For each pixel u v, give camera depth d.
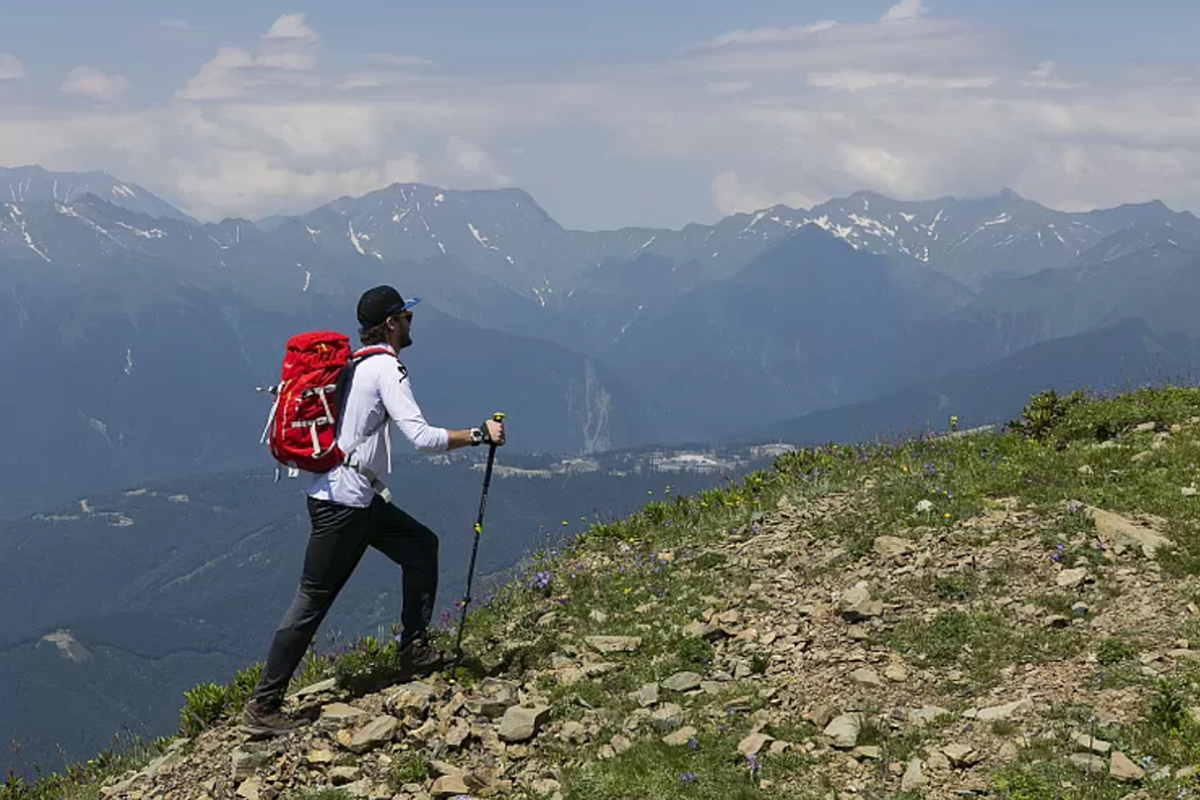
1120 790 6.41
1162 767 6.55
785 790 6.90
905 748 7.22
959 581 9.90
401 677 9.43
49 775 10.23
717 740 7.60
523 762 7.82
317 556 8.63
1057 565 9.92
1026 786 6.54
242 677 10.16
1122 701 7.42
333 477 8.49
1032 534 10.69
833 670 8.58
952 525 11.33
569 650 9.66
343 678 9.62
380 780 7.79
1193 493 11.14
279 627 8.63
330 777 7.88
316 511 8.55
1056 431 14.63
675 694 8.52
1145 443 13.28
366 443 8.59
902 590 9.91
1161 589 9.16
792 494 13.66
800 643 9.15
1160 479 11.75
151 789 8.42
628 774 7.28
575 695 8.66
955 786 6.73
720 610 10.18
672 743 7.60
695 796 6.94
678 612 10.29
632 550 12.91
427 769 7.76
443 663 9.48
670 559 12.07
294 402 8.49
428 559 9.27
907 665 8.52
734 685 8.54
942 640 8.80
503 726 8.14
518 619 10.84
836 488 13.57
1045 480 12.30
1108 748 6.80
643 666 9.16
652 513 14.27
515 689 8.86
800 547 11.58
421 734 8.23
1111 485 11.77
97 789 9.12
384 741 8.26
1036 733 7.16
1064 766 6.68
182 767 8.64
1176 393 15.33
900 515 11.85
